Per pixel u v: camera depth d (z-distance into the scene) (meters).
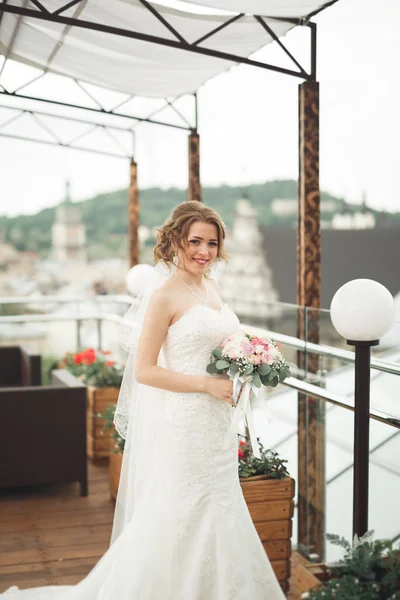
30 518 4.47
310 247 4.54
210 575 2.58
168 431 2.64
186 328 2.62
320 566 2.37
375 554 2.26
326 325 3.57
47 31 5.47
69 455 4.81
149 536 2.63
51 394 4.73
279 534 3.44
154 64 5.87
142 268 5.25
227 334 2.66
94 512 4.59
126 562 2.67
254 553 2.69
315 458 3.72
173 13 4.71
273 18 4.55
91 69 6.27
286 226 23.66
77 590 2.86
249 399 2.63
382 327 2.54
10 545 4.02
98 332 7.52
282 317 4.02
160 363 2.82
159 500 2.66
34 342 7.34
